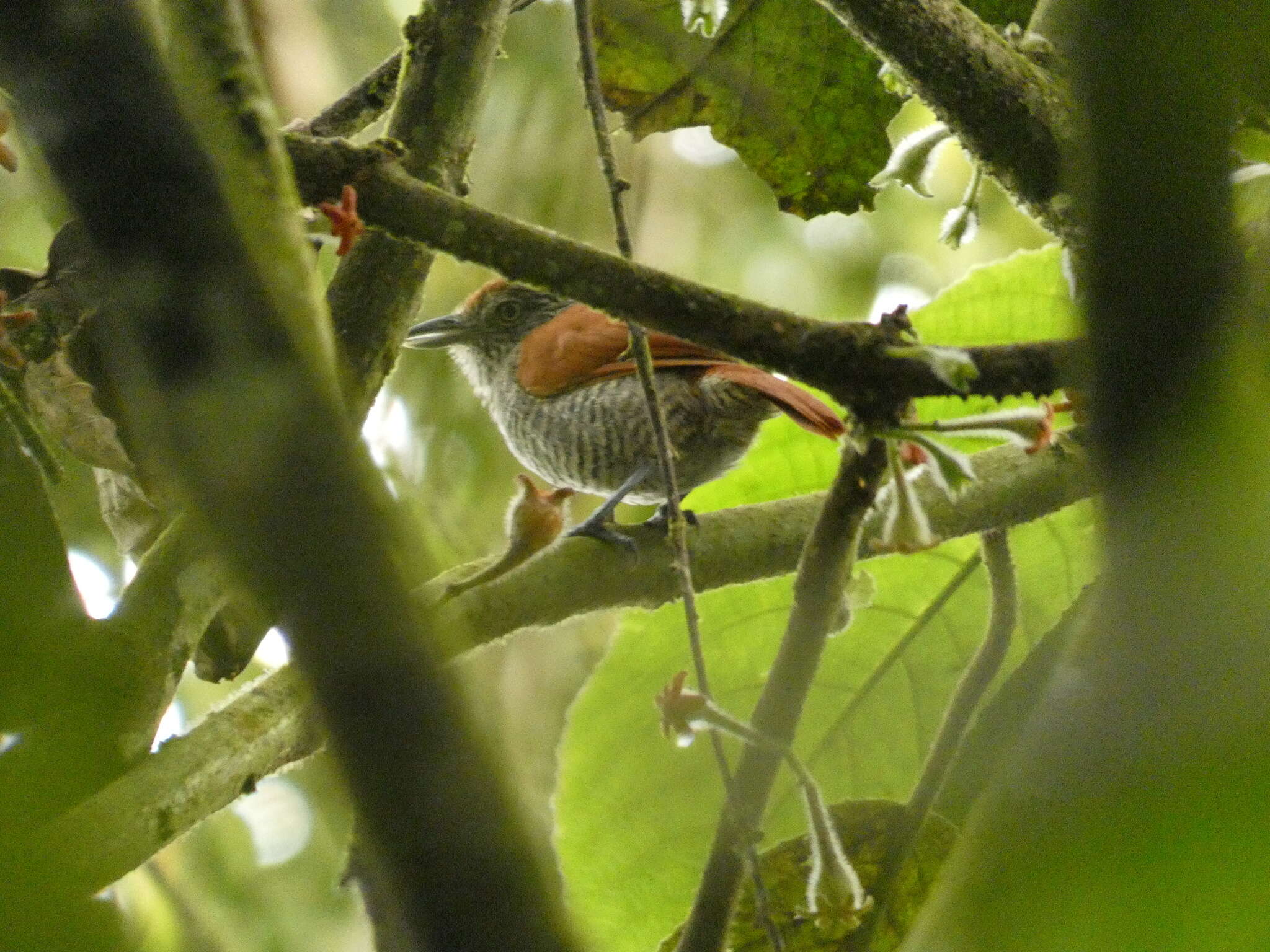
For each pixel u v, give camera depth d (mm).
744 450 8789
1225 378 1903
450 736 1899
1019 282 6926
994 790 2018
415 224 4117
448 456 9867
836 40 6555
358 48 9977
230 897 8797
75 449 4785
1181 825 1668
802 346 3855
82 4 2074
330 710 1872
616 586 5793
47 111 2057
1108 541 1927
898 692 6934
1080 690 1828
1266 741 1672
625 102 6773
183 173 2047
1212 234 1893
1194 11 1845
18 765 2715
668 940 5750
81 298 4633
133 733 4422
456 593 5145
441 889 1887
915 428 3896
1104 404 1945
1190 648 1763
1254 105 2980
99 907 2240
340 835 8352
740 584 6051
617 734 6852
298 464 1896
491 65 5500
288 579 1865
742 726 4117
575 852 6719
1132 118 1876
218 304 1980
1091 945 1679
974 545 6922
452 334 9859
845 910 4207
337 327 5285
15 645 2926
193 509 1913
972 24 5137
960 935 1793
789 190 6910
